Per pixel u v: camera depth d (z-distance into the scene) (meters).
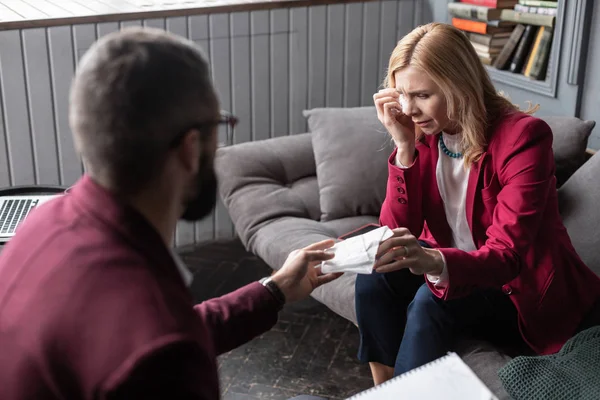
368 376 2.58
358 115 2.99
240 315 1.32
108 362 0.79
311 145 3.11
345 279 2.40
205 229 3.63
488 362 1.82
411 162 1.97
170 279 0.87
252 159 2.99
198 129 0.89
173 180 0.91
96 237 0.86
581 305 1.92
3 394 0.86
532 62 3.01
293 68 3.49
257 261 3.46
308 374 2.60
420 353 1.87
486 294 1.92
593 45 2.72
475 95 1.78
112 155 0.85
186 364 0.80
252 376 2.59
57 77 3.06
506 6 3.11
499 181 1.83
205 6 3.17
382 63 3.67
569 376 1.67
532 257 1.88
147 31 0.90
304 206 2.93
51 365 0.82
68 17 2.94
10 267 0.90
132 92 0.83
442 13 3.53
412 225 2.03
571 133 2.51
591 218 2.23
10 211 2.08
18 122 3.07
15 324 0.85
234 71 3.37
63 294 0.83
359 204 2.86
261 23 3.34
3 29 2.88
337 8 3.46
